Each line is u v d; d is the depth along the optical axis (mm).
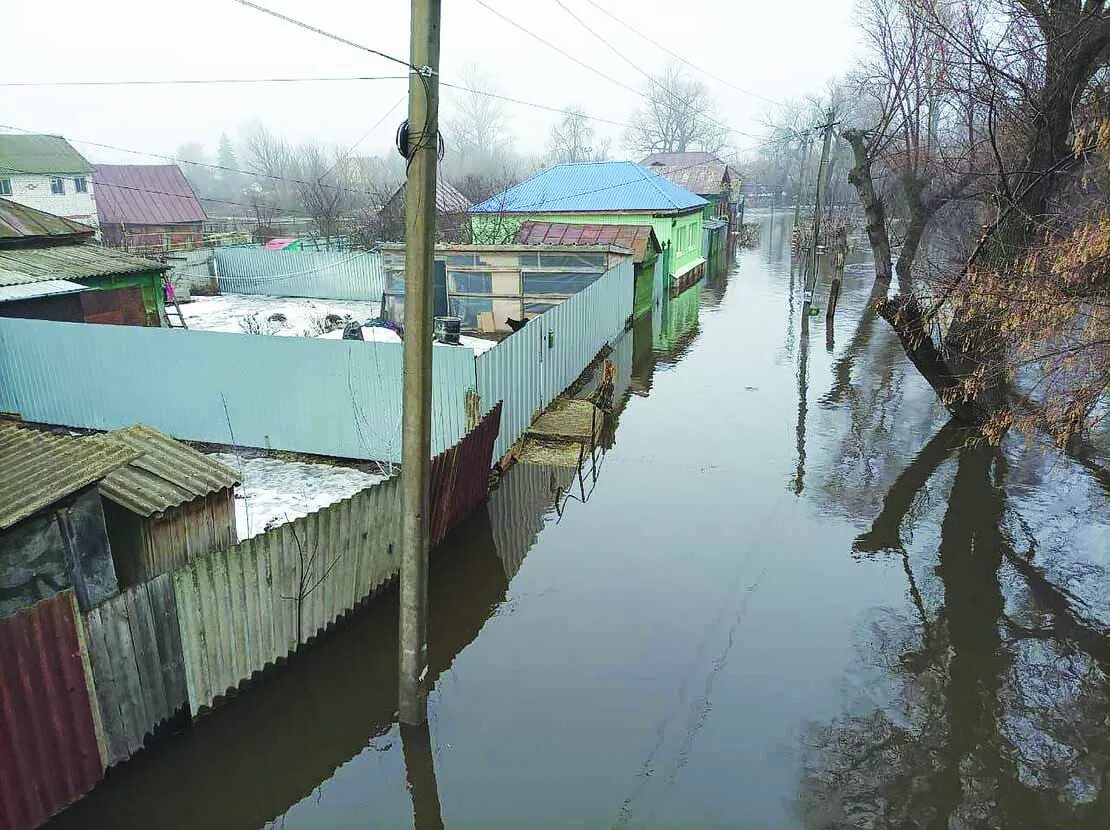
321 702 6449
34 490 4793
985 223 12266
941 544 9297
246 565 5926
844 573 8586
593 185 28766
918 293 11281
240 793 5551
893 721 6184
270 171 66000
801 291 30094
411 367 5328
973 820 5219
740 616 7664
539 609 7789
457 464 8711
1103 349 7000
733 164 108188
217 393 11383
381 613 7414
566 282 20312
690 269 32250
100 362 11766
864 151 24031
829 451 12469
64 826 4926
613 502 10461
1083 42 10062
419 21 4766
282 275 28000
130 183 45719
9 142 39156
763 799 5363
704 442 12922
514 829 5109
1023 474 11391
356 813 5355
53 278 15719
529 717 6195
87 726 4969
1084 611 7867
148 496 6090
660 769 5633
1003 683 6699
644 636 7312
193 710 5711
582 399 14188
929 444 12703
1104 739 6020
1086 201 9977
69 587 4895
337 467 10867
